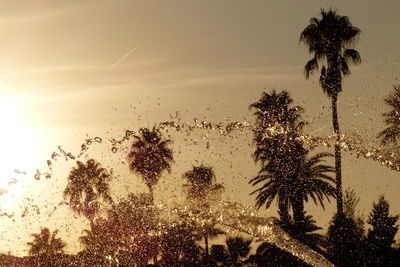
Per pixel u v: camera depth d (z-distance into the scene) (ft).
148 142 115.96
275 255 90.79
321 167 108.78
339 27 125.80
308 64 127.85
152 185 107.86
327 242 97.55
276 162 106.32
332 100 120.26
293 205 106.83
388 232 95.35
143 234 84.17
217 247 94.27
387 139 97.35
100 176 109.19
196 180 90.68
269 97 113.29
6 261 92.27
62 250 94.17
